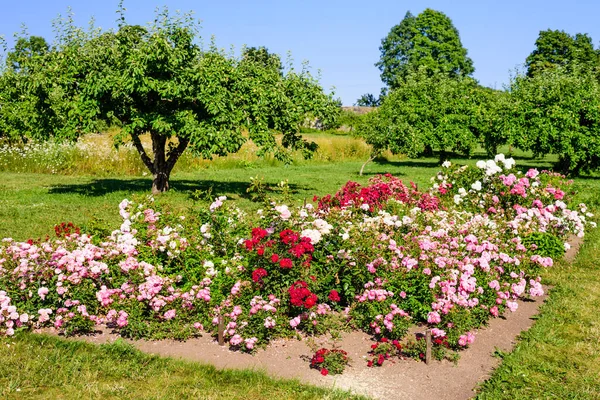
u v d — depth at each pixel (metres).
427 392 5.11
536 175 12.42
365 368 5.55
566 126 22.66
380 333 6.28
